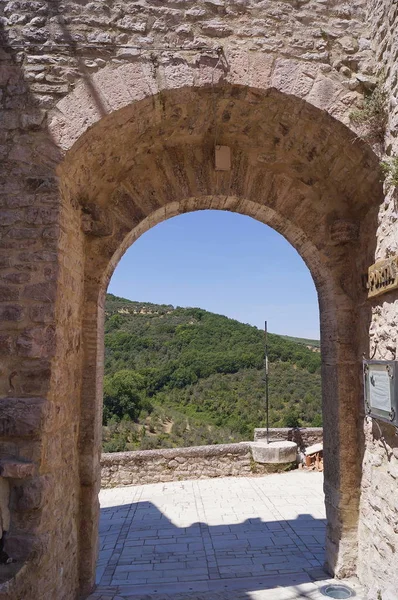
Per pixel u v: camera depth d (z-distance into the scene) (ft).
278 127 13.71
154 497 24.25
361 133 12.23
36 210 11.39
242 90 12.29
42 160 11.57
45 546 10.29
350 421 14.40
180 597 13.46
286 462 28.50
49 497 10.69
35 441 10.35
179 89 12.03
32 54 11.97
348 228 14.48
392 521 11.69
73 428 12.92
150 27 12.24
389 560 11.82
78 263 13.44
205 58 12.10
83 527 13.30
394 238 11.73
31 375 10.78
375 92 12.06
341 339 14.66
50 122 11.69
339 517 14.23
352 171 13.53
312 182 15.24
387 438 12.07
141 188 14.90
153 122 13.20
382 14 11.99
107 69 11.98
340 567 14.07
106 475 26.48
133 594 13.69
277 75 12.26
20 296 11.07
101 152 13.04
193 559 16.56
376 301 12.89
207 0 12.41
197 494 24.58
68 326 12.35
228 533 19.17
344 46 12.65
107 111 11.81
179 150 15.11
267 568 15.55
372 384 12.66
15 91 11.82
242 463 28.50
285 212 15.31
